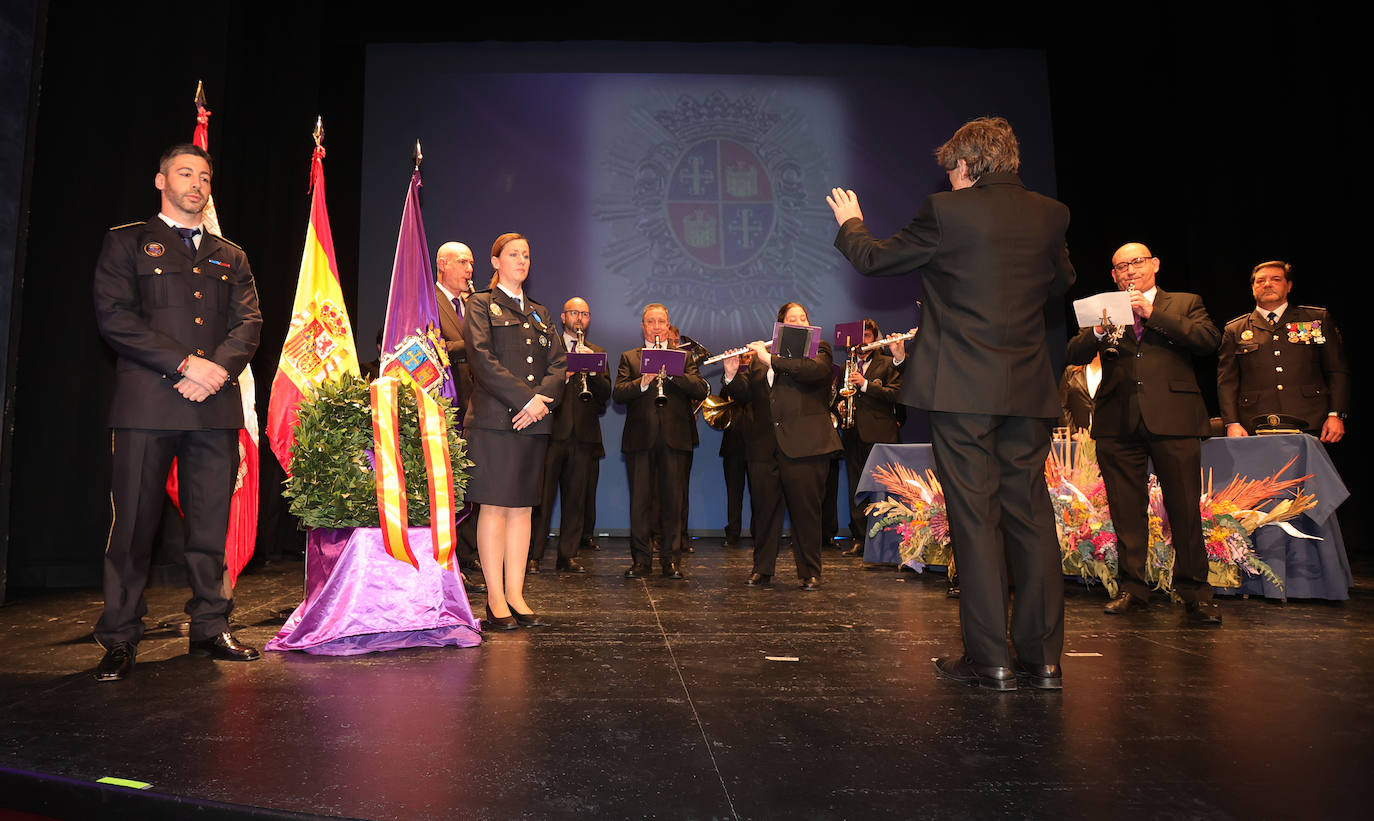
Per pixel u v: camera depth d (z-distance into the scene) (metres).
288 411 3.20
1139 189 6.84
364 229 7.28
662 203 7.53
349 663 2.28
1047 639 1.97
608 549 6.00
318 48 6.15
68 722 1.71
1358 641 2.50
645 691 1.95
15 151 3.38
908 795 1.29
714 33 7.38
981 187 2.09
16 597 3.59
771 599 3.47
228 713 1.78
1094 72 7.25
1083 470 3.79
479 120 7.51
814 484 3.79
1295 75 5.57
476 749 1.52
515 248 3.04
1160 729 1.62
